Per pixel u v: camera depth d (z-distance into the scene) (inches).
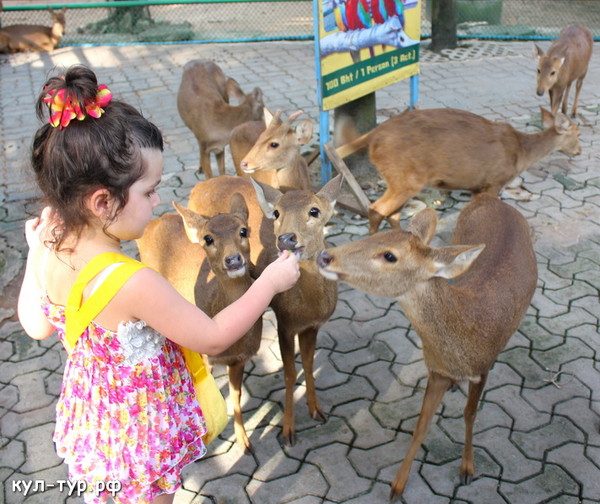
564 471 127.5
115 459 80.4
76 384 79.2
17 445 141.1
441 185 209.0
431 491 125.0
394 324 174.9
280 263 78.5
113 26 506.0
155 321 70.9
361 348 166.7
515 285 126.6
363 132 257.1
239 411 135.3
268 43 469.4
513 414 142.1
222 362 127.5
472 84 359.6
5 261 209.6
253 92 262.2
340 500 124.7
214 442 140.3
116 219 70.3
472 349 113.0
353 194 231.0
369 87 236.2
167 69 416.8
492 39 445.1
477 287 121.9
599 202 231.0
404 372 157.5
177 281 152.8
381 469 131.0
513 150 207.2
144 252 162.2
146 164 69.5
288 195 130.8
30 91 385.4
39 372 162.9
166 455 81.8
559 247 203.8
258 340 131.3
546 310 175.2
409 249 102.8
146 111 343.9
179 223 158.6
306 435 140.9
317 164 269.4
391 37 237.9
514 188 243.3
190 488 129.1
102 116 66.2
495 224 140.6
